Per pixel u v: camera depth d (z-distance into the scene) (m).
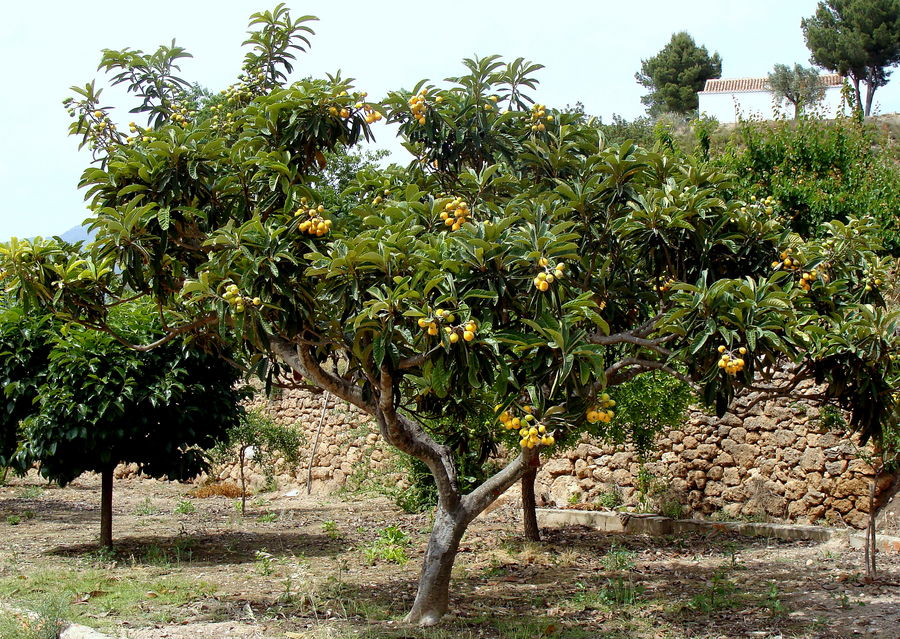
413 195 5.09
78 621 5.16
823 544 7.90
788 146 12.37
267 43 6.35
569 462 10.75
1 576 6.85
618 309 5.38
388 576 6.96
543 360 4.23
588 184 5.07
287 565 7.14
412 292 4.04
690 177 5.31
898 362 5.40
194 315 6.03
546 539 8.76
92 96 6.33
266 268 4.48
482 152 5.67
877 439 5.32
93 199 5.24
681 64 36.56
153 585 6.46
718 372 4.30
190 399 8.07
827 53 30.38
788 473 8.87
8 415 7.93
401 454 11.46
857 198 11.19
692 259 5.19
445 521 5.37
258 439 12.72
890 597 5.72
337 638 4.74
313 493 14.36
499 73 5.69
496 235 4.37
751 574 6.76
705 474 9.52
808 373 5.25
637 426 8.55
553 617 5.43
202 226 5.39
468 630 4.98
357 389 5.22
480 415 6.45
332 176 15.59
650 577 6.77
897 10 29.45
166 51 6.46
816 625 5.08
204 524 10.66
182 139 5.09
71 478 7.94
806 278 5.33
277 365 5.54
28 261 5.37
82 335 7.42
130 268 4.87
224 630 4.93
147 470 8.27
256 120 5.25
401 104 5.62
